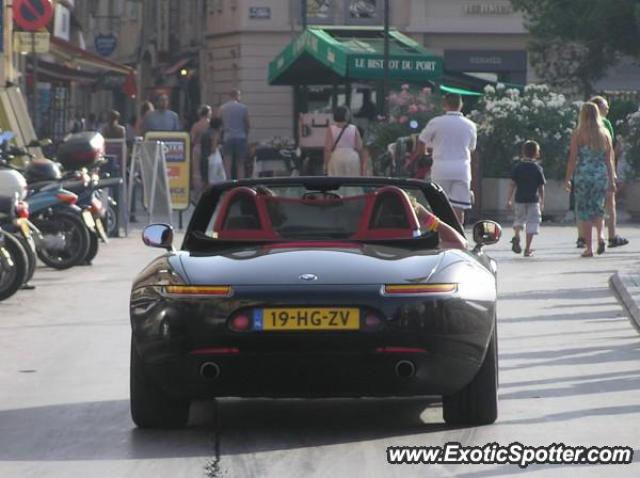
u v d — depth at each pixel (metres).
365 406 16.38
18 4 51.03
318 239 15.90
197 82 98.62
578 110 50.78
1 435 14.91
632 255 36.38
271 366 14.20
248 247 15.52
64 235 33.16
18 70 59.78
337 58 61.31
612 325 23.30
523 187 36.28
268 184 16.45
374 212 15.81
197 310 14.27
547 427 15.02
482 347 14.59
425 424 15.24
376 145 53.84
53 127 72.31
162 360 14.42
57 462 13.61
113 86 92.94
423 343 14.22
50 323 24.09
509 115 50.25
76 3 123.25
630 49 75.12
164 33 107.69
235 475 12.97
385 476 12.91
